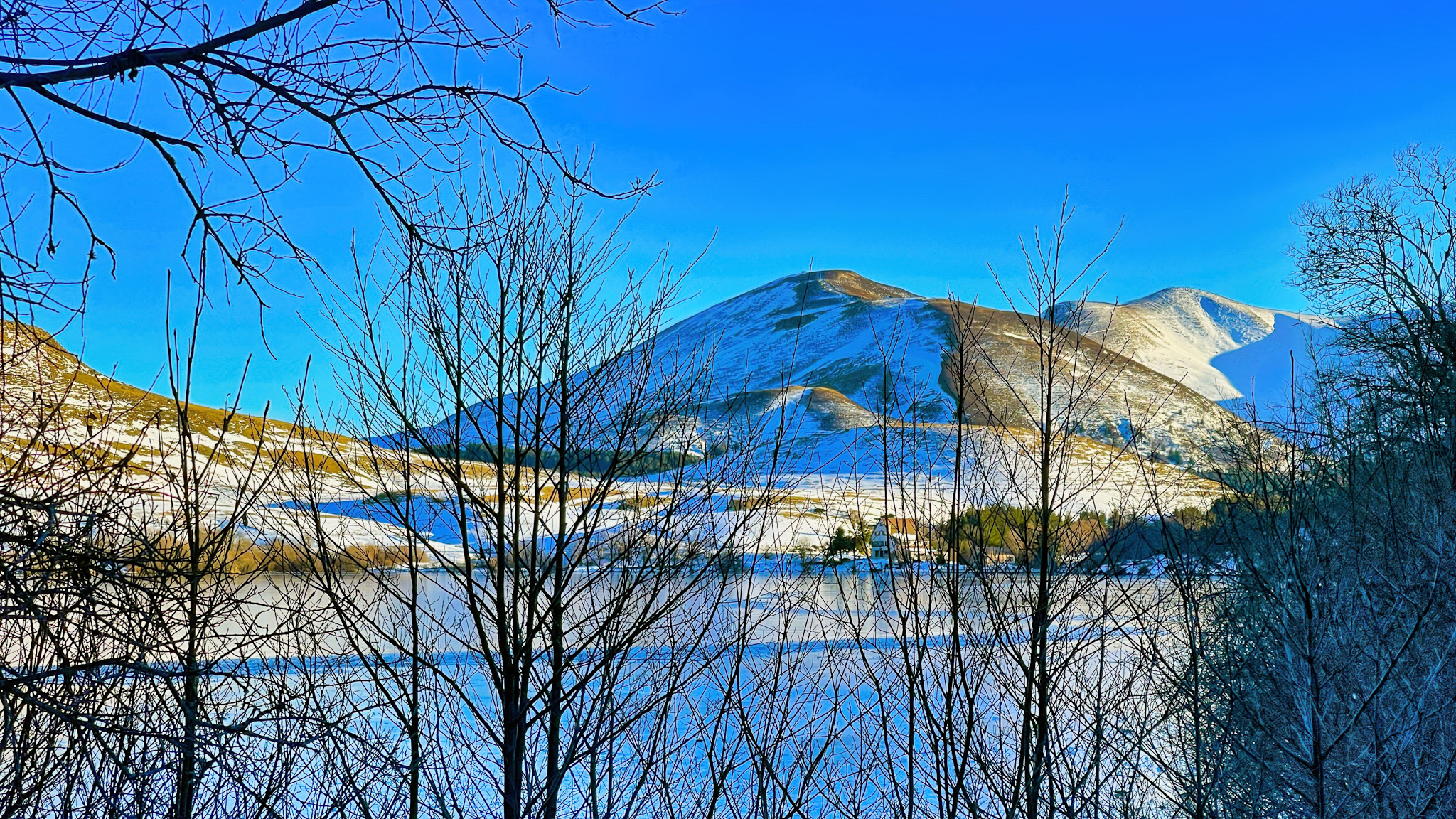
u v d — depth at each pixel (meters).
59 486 3.18
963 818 4.54
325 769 4.07
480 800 4.65
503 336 3.93
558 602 4.01
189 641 3.46
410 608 3.97
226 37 2.77
